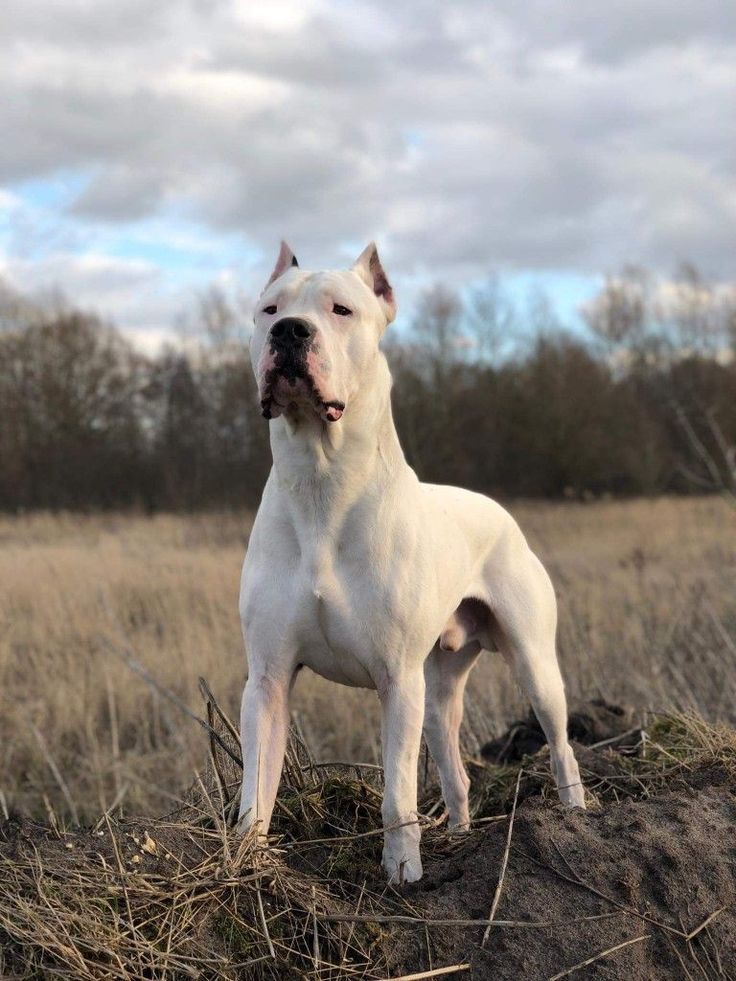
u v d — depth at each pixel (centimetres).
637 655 407
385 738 201
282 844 202
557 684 244
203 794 207
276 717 199
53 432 1688
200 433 1689
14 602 536
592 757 261
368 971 178
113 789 323
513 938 185
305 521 197
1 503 1574
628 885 193
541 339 1739
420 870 197
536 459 1634
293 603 196
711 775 236
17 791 324
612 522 1109
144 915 177
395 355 1672
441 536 215
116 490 1600
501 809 248
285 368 189
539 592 246
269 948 177
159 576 609
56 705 374
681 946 189
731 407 1599
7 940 170
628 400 1694
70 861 183
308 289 200
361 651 197
